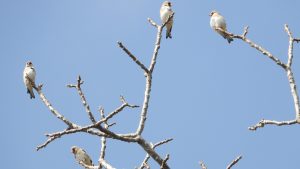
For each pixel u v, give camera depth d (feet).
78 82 34.12
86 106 33.58
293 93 36.83
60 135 32.58
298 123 35.78
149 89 35.37
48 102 36.17
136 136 33.94
